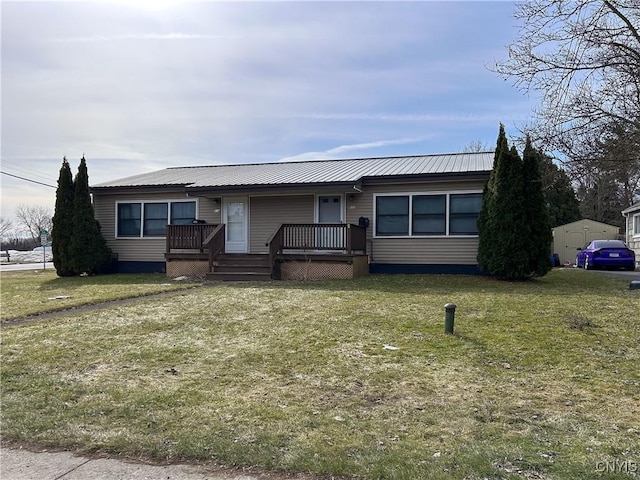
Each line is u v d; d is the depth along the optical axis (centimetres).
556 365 504
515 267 1205
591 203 2975
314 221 1548
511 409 389
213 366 521
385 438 335
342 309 816
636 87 671
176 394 436
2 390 457
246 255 1448
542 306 802
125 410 399
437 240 1430
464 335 626
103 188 1728
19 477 296
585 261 1875
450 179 1377
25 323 772
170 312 830
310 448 320
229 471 298
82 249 1639
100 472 301
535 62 746
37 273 1992
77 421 379
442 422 363
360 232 1427
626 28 681
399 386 446
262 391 441
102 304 948
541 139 735
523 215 1198
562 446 318
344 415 379
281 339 628
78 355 571
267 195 1583
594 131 698
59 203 1675
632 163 675
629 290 1012
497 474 280
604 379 460
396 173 1437
